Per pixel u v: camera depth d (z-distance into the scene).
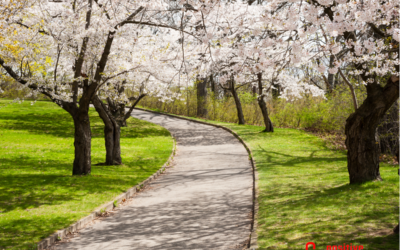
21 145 20.59
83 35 11.75
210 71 20.08
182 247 6.37
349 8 6.71
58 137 24.56
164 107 45.38
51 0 12.56
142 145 22.64
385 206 7.01
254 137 24.20
